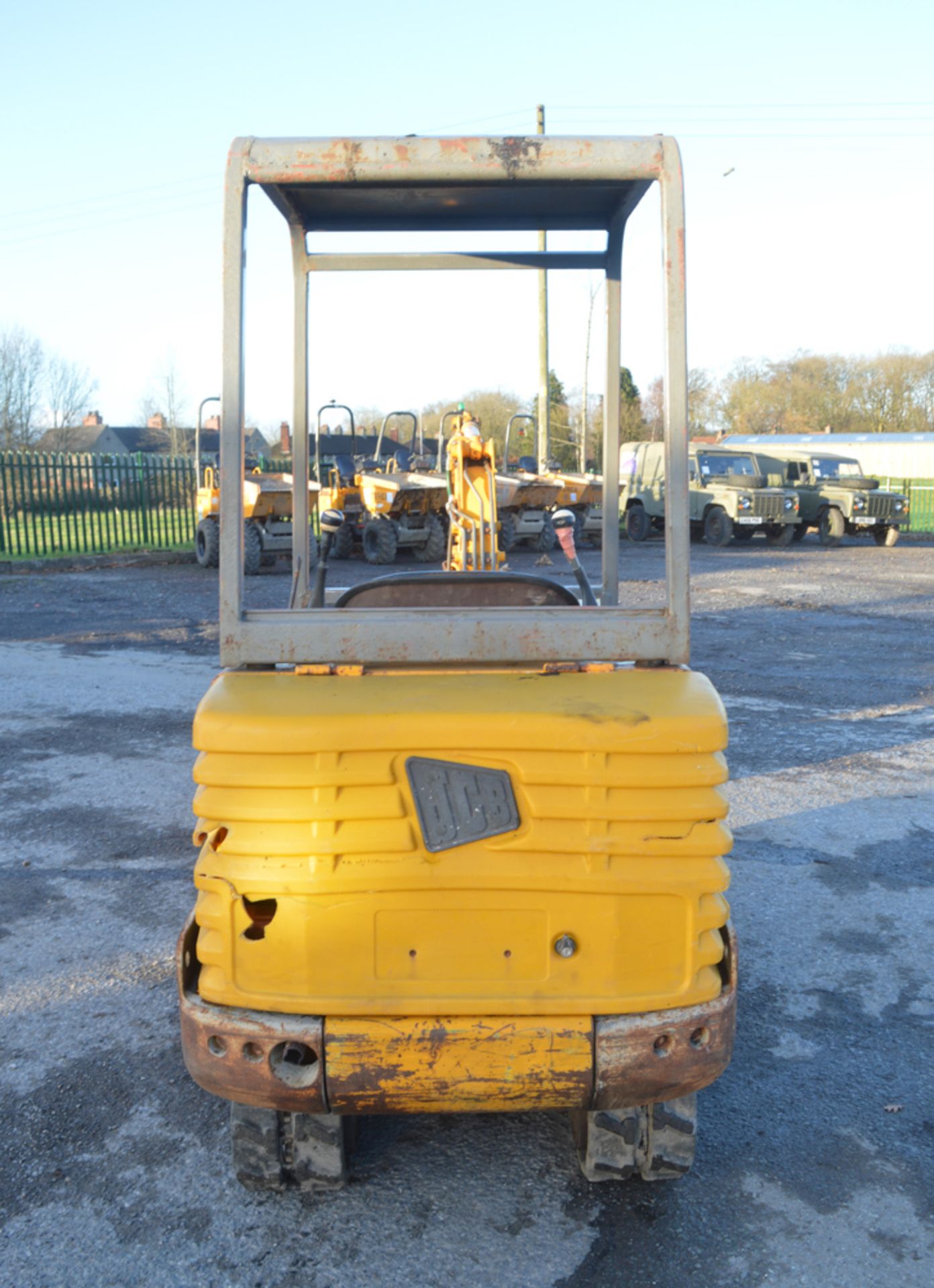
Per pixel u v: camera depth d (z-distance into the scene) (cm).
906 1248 276
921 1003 405
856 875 524
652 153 263
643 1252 274
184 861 543
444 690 262
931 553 2328
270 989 255
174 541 2381
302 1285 262
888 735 785
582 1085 253
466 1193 297
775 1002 405
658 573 1767
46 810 619
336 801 249
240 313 266
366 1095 254
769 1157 314
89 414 8031
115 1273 266
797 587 1630
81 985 417
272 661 276
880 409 6625
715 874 253
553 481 2003
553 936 252
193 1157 313
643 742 248
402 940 253
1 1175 304
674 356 267
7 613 1360
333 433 1970
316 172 263
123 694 904
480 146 262
